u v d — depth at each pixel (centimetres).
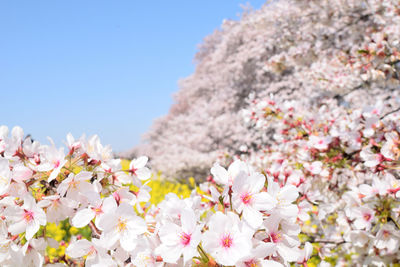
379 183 233
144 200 165
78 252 141
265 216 125
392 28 421
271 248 109
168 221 130
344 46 670
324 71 570
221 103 1486
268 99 405
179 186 909
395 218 236
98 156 161
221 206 125
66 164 157
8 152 155
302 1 805
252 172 136
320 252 305
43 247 146
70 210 150
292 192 127
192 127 1442
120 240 131
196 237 112
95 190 148
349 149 315
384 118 313
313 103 802
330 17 698
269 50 1257
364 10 642
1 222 145
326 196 344
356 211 239
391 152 264
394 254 262
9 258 141
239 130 1253
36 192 151
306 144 342
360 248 302
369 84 543
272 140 1193
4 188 140
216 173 129
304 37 744
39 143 164
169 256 116
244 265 111
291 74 1345
